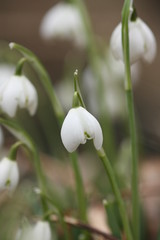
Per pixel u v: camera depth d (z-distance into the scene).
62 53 1.18
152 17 1.40
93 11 1.33
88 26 0.62
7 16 1.28
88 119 0.42
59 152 0.73
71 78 0.75
